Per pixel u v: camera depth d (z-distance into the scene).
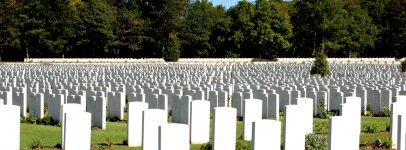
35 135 15.61
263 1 94.81
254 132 10.02
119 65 66.62
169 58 79.94
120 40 90.75
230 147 11.73
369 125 16.41
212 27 97.19
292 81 31.00
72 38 87.19
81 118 11.74
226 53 94.25
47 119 18.06
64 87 26.19
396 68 57.31
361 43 100.88
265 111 19.08
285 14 95.38
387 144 13.09
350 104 14.22
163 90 23.11
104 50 88.31
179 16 94.25
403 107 13.14
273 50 93.56
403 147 11.60
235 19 95.88
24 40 84.25
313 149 11.73
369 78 35.34
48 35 84.94
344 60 87.62
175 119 15.90
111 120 19.72
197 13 96.62
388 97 21.31
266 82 30.16
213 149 11.57
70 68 54.56
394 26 102.19
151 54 96.38
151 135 11.71
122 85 27.16
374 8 109.31
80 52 89.75
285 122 11.29
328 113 20.12
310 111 13.35
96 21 85.88
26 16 83.19
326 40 100.50
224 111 11.59
